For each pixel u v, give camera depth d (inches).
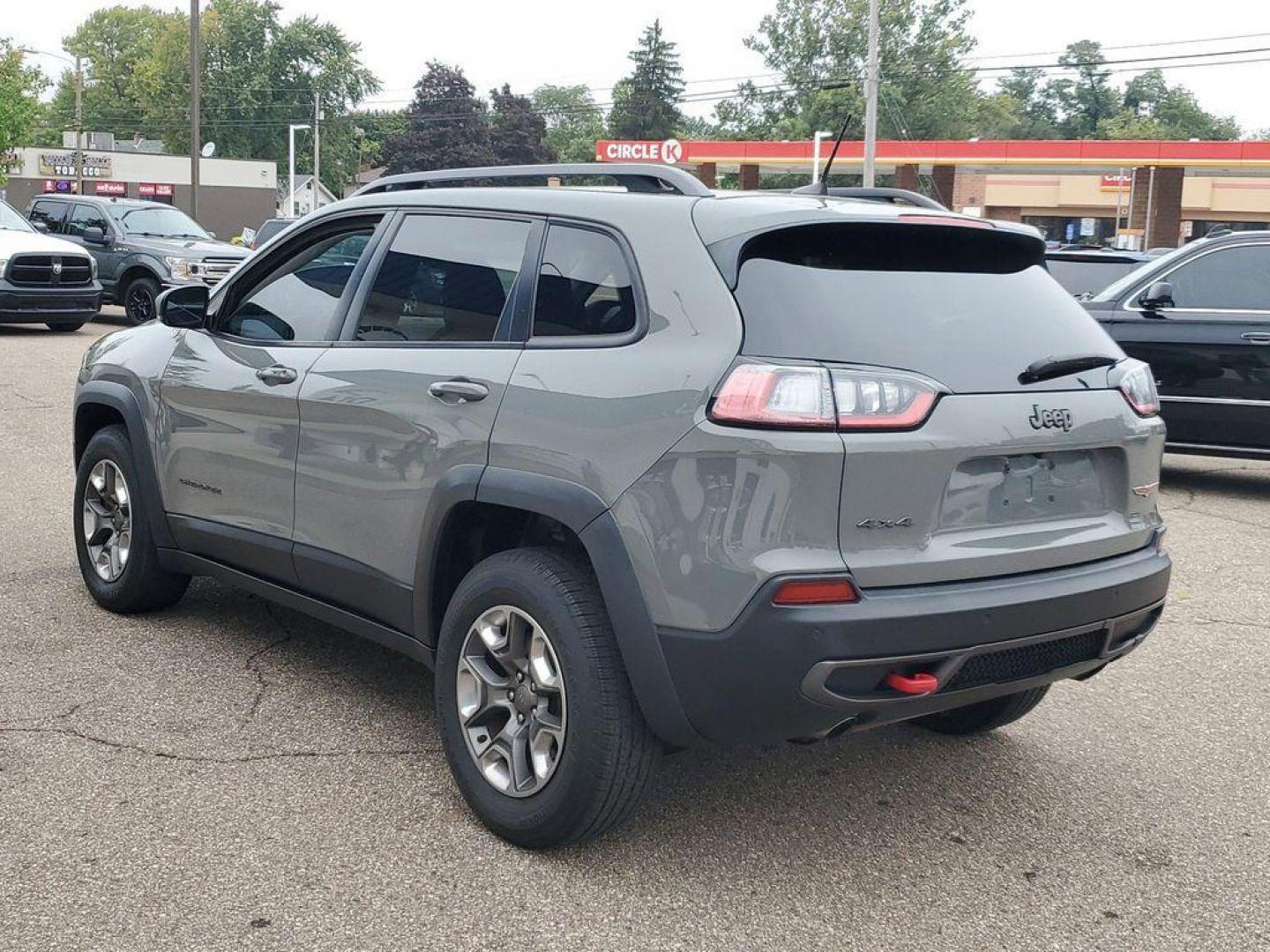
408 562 151.2
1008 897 131.3
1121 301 369.4
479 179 163.5
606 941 120.0
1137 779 163.0
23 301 653.9
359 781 152.5
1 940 116.4
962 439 124.2
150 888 126.6
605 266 137.6
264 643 201.6
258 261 187.5
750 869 135.1
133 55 4682.6
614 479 126.3
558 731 132.0
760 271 126.5
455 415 144.2
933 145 1895.9
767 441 117.8
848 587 118.1
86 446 221.9
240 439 178.4
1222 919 128.3
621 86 4042.8
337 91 4296.3
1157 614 146.2
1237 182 2027.6
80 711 171.2
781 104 3090.6
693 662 121.1
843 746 171.3
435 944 118.5
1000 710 167.0
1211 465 421.7
